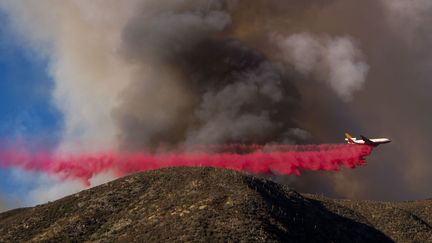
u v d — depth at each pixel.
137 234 111.25
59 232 119.56
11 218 137.00
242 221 109.62
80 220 124.00
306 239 115.25
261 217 114.50
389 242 135.12
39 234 121.75
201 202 120.06
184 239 102.50
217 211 114.44
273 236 107.06
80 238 117.19
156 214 119.56
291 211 128.00
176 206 121.19
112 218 124.56
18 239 120.56
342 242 125.56
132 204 129.88
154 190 134.88
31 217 129.75
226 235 103.44
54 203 136.00
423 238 138.25
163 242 103.19
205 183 132.88
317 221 130.88
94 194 136.50
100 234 118.00
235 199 120.81
